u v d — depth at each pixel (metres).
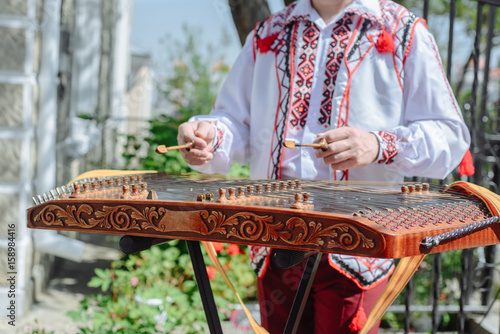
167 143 4.43
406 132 1.78
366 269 1.82
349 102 1.86
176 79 6.98
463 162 1.94
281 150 1.93
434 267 3.00
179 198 1.37
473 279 4.07
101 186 1.58
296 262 1.34
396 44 1.86
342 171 1.87
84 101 5.32
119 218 1.35
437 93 1.85
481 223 1.35
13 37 3.70
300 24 1.97
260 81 2.02
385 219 1.19
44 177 3.93
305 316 1.95
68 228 1.41
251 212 1.23
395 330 3.82
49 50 3.89
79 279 4.67
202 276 1.63
